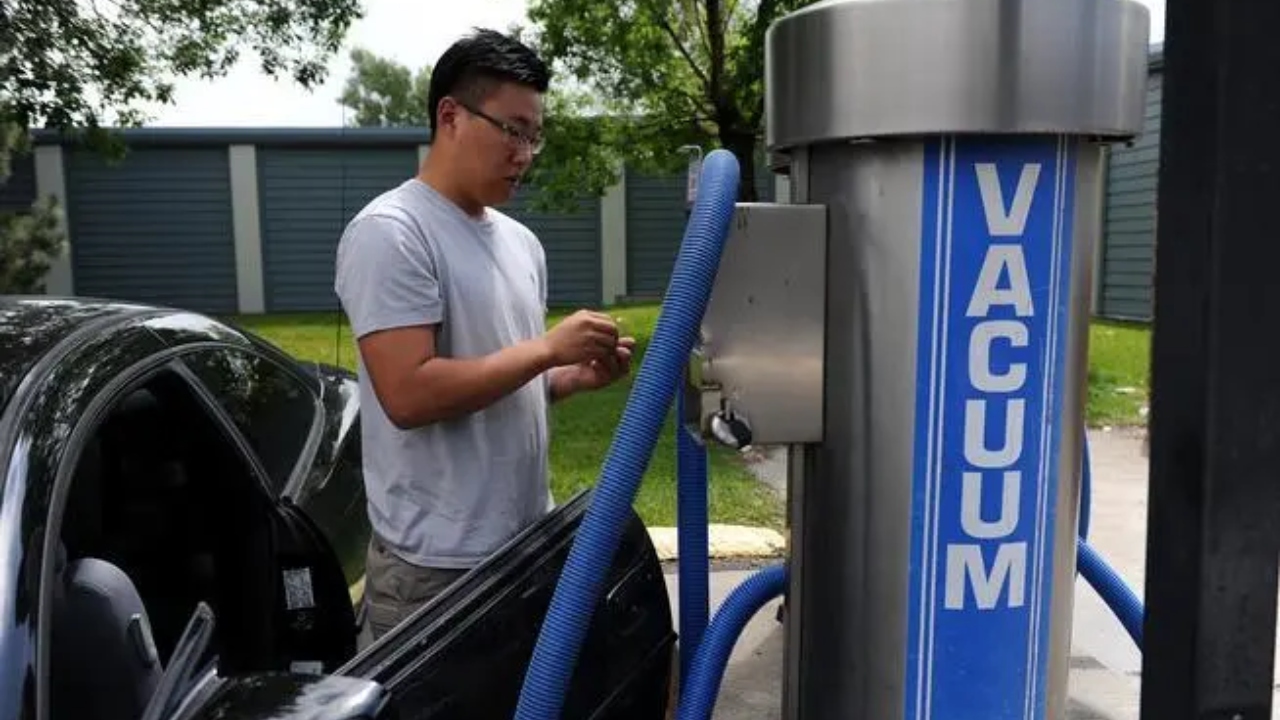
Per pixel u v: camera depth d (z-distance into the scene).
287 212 17.00
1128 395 8.34
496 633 1.75
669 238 17.30
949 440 1.39
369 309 1.83
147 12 10.05
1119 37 1.35
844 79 1.34
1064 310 1.40
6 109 9.42
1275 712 2.91
